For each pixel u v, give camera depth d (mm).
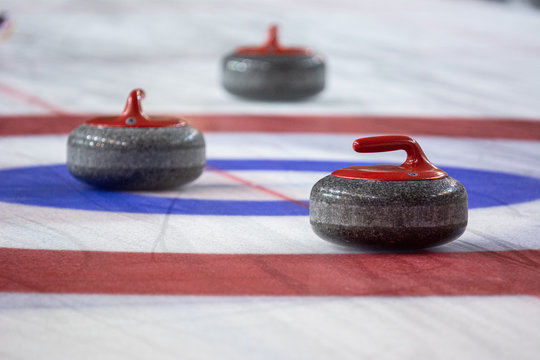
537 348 4133
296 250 5855
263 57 15156
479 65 21031
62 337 4246
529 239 6230
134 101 7809
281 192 8000
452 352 4078
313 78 15219
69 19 28531
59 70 18750
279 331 4336
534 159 10078
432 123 13008
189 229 6457
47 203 7316
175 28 27484
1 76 17594
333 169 9328
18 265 5441
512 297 4879
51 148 10391
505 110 14570
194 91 16594
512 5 40031
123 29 26844
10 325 4402
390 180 5641
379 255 5742
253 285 5062
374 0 40281
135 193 7801
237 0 37969
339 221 5652
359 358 4008
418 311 4633
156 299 4809
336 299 4816
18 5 32688
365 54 23062
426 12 35062
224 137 11594
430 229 5590
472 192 8055
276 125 12727
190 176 7859
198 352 4066
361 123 12984
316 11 33719
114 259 5602
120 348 4113
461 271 5371
